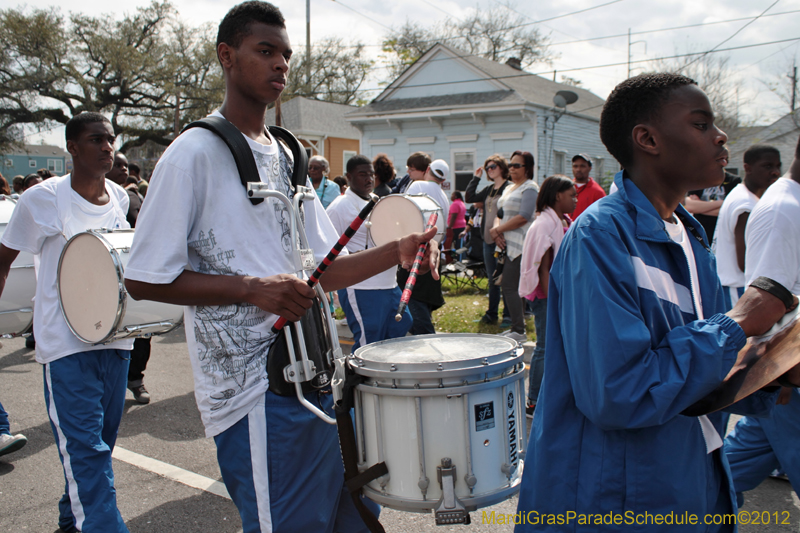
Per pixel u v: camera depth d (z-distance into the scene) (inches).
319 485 81.8
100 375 122.2
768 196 117.6
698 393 54.6
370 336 185.3
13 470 159.6
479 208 390.0
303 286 74.0
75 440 114.7
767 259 114.3
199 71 1505.9
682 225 68.5
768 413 66.7
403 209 186.1
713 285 68.0
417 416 71.5
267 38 79.6
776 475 142.5
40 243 126.6
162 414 197.8
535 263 180.7
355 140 1140.5
